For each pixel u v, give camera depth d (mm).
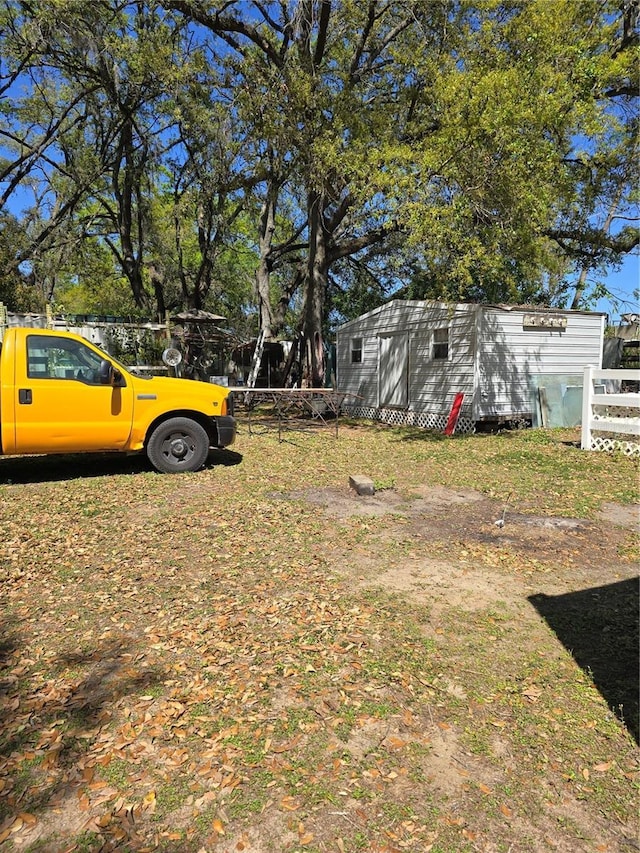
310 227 15898
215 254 22812
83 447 6910
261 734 2385
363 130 11703
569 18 10750
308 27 12844
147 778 2139
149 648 3090
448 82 10406
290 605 3602
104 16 14656
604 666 2930
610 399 9125
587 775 2170
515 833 1903
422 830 1910
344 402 16734
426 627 3330
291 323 31609
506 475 7566
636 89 12859
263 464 8203
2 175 20953
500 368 11977
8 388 6375
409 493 6582
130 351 15953
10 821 1935
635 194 13648
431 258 10750
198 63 13305
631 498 6352
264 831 1905
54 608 3574
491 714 2531
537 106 9773
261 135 12797
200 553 4523
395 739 2359
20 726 2434
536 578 4082
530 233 10938
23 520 5320
